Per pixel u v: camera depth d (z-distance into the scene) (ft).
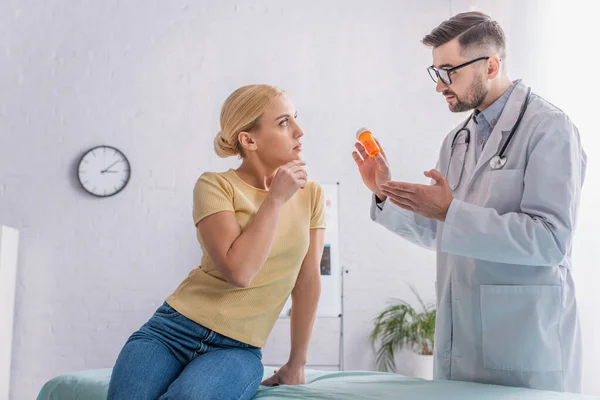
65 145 13.14
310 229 5.19
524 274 4.98
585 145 8.79
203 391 3.90
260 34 13.79
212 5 13.79
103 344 12.66
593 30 8.79
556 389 4.89
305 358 5.10
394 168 13.60
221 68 13.61
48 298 12.67
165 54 13.56
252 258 4.30
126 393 4.03
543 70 10.03
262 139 4.84
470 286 5.19
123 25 13.56
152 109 13.38
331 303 12.87
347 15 13.98
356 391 4.49
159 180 13.19
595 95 8.63
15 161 13.00
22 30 13.33
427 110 13.79
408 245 13.41
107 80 13.38
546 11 10.05
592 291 8.45
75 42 13.41
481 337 5.11
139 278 12.89
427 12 14.06
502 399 4.23
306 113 13.64
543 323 4.90
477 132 5.65
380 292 13.24
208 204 4.54
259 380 4.50
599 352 8.32
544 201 4.77
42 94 13.21
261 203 4.83
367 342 13.07
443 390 4.51
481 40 5.27
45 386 5.28
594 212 8.50
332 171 13.50
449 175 5.82
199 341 4.44
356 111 13.70
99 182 13.02
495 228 4.66
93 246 12.91
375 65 13.87
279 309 4.82
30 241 12.78
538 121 5.06
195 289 4.61
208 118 13.44
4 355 11.63
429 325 12.35
